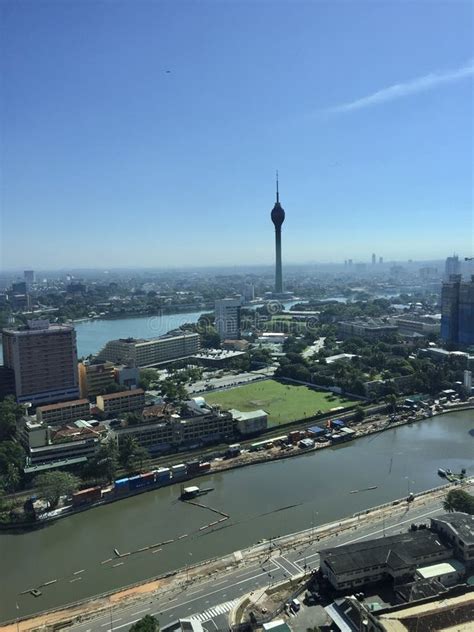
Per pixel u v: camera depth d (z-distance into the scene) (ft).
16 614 643.45
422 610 459.32
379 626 442.09
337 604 598.34
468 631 431.84
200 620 609.01
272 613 610.24
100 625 613.93
